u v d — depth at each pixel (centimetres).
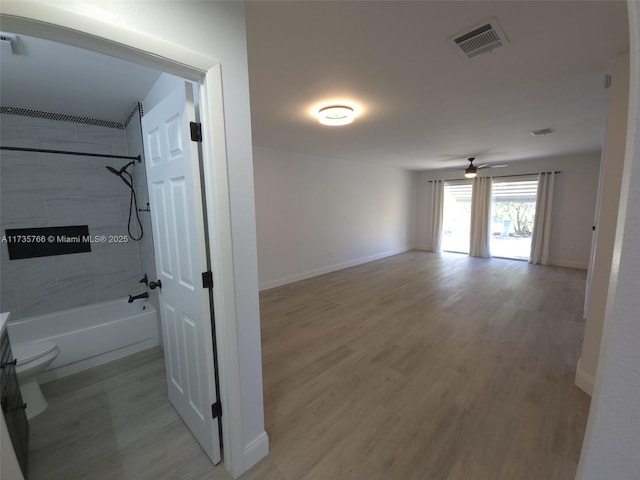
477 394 206
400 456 156
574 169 571
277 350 271
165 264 176
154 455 159
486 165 576
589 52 177
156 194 172
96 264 297
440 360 251
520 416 184
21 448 149
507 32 157
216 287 133
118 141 302
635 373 43
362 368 240
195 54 110
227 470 149
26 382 189
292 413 189
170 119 145
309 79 212
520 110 279
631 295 42
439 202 779
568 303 386
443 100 254
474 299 408
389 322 333
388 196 728
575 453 157
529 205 652
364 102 258
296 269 523
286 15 141
